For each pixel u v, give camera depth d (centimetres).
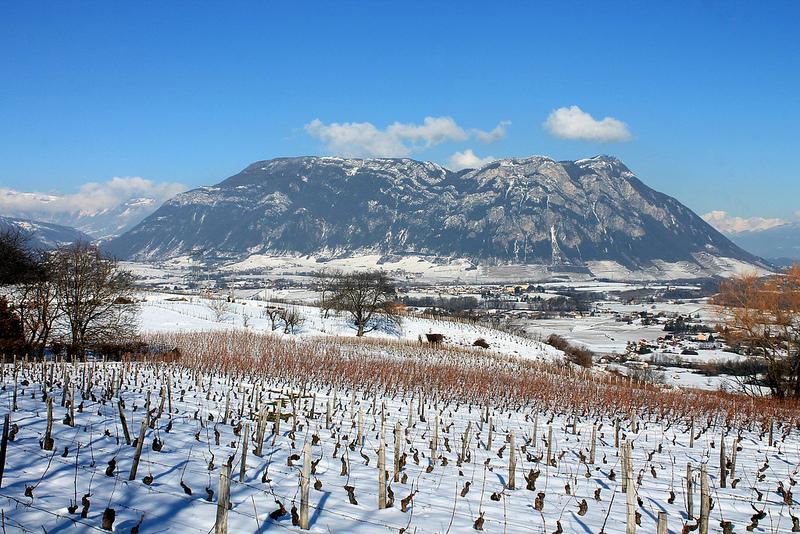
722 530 1198
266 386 2925
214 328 6184
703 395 3841
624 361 7556
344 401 2653
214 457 1374
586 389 3775
